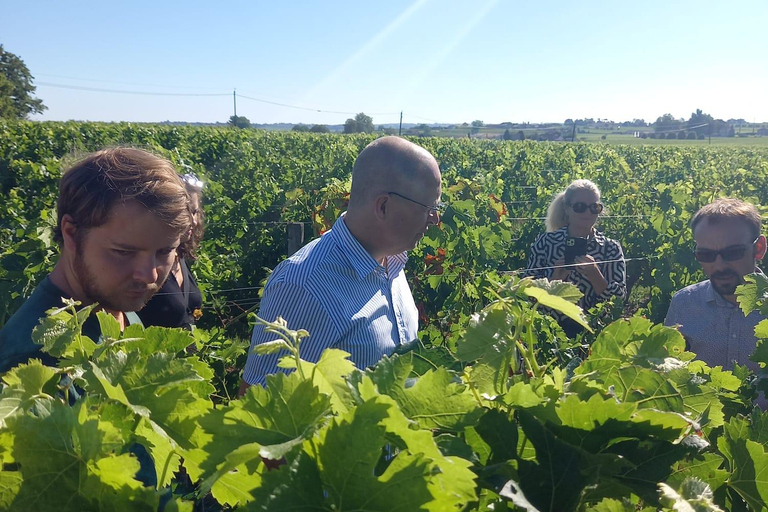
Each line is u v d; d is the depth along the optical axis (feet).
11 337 4.27
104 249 4.48
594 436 2.83
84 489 2.53
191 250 9.61
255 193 37.68
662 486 2.67
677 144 226.99
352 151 60.23
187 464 2.87
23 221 21.68
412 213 7.61
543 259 15.55
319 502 2.28
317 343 7.13
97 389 2.76
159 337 3.53
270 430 2.46
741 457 3.33
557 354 13.80
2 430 2.49
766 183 51.93
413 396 2.75
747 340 9.23
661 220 26.25
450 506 2.26
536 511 2.33
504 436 2.76
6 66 235.81
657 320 23.61
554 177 55.57
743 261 9.20
